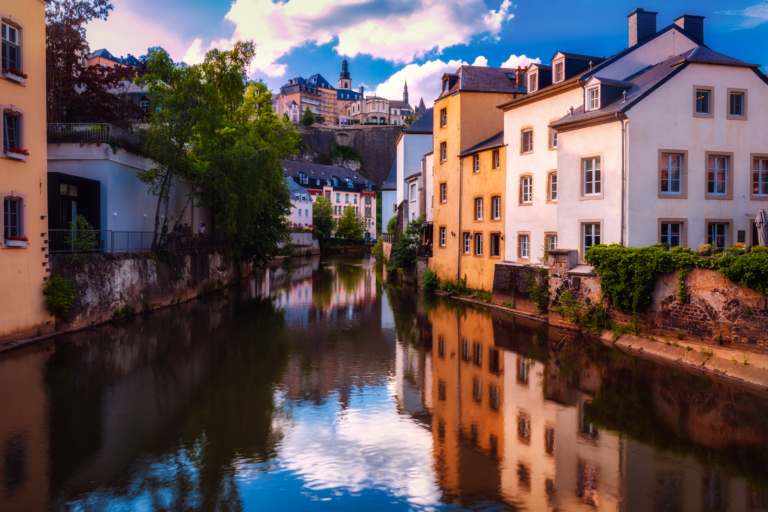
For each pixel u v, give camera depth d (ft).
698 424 33.68
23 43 51.29
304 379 44.16
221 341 58.54
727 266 45.27
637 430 32.91
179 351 53.11
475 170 96.78
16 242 50.70
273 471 27.17
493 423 34.32
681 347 49.16
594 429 33.17
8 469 26.76
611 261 57.11
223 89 92.07
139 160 84.23
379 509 23.53
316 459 28.73
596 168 63.26
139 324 66.39
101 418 34.19
